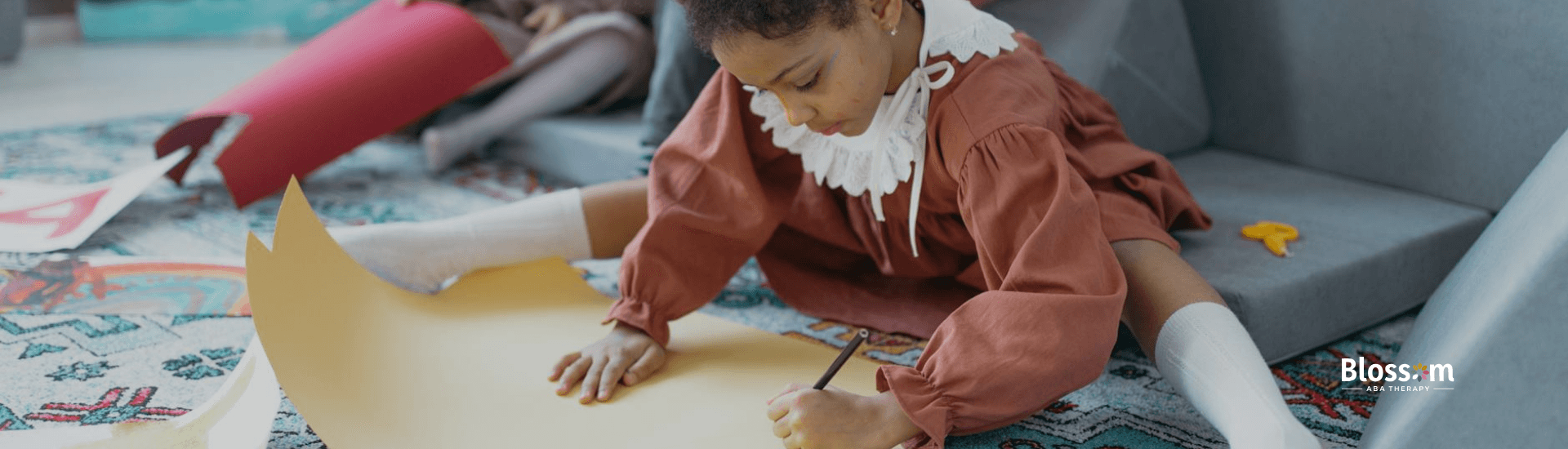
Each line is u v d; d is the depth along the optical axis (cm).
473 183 195
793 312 136
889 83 109
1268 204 142
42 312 132
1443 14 138
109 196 171
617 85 205
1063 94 120
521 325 123
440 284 136
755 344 121
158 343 124
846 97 99
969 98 104
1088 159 117
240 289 140
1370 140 149
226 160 175
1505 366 79
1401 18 142
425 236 131
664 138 168
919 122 110
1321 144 155
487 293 131
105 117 250
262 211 177
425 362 112
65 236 157
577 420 104
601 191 136
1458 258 136
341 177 198
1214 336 96
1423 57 142
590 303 130
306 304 104
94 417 106
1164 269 103
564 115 203
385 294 120
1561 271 77
